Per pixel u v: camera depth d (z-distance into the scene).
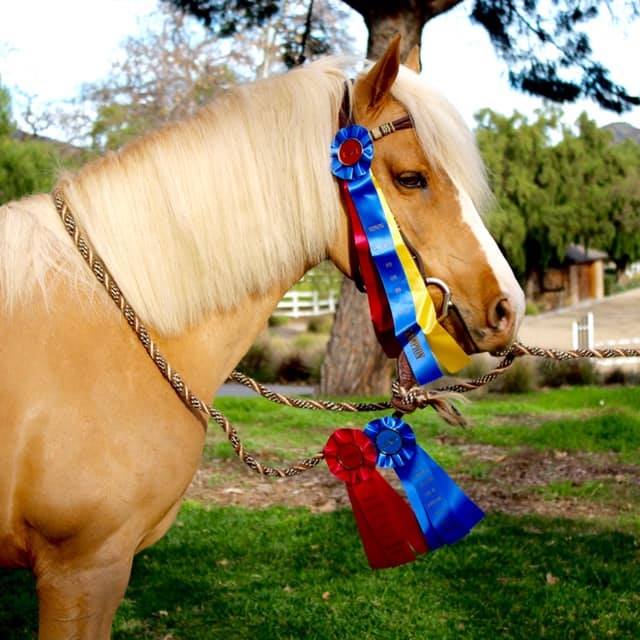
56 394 1.46
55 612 1.54
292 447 6.55
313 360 13.49
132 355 1.55
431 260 1.66
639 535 4.16
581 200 27.03
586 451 6.41
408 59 2.07
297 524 4.34
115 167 1.64
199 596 3.27
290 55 10.42
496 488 5.27
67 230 1.58
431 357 1.67
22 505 1.47
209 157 1.64
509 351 1.74
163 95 12.79
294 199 1.67
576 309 28.50
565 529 4.27
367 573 3.57
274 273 1.68
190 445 1.61
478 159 1.74
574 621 3.05
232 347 1.71
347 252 1.73
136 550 1.65
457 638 2.91
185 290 1.62
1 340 1.47
